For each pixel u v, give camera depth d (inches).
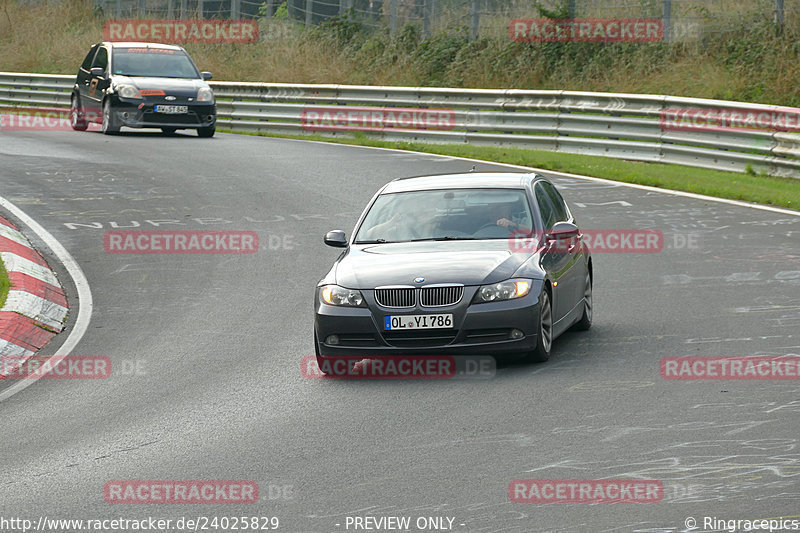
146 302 1819.6
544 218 1486.2
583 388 1221.7
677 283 1819.6
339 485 930.1
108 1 6328.7
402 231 1466.5
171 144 3644.2
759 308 1608.0
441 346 1317.7
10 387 1365.7
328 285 1368.1
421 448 1025.5
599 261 2031.3
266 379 1337.4
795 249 2064.5
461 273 1332.4
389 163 3193.9
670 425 1065.5
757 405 1122.7
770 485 884.6
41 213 2513.5
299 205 2605.8
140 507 895.1
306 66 5108.3
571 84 4453.7
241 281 1948.8
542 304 1343.5
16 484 970.7
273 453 1032.2
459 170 3029.0
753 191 2699.3
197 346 1531.7
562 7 4751.5
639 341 1446.9
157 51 4001.0
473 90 3730.3
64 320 1724.9
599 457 976.9
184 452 1050.1
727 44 4301.2
